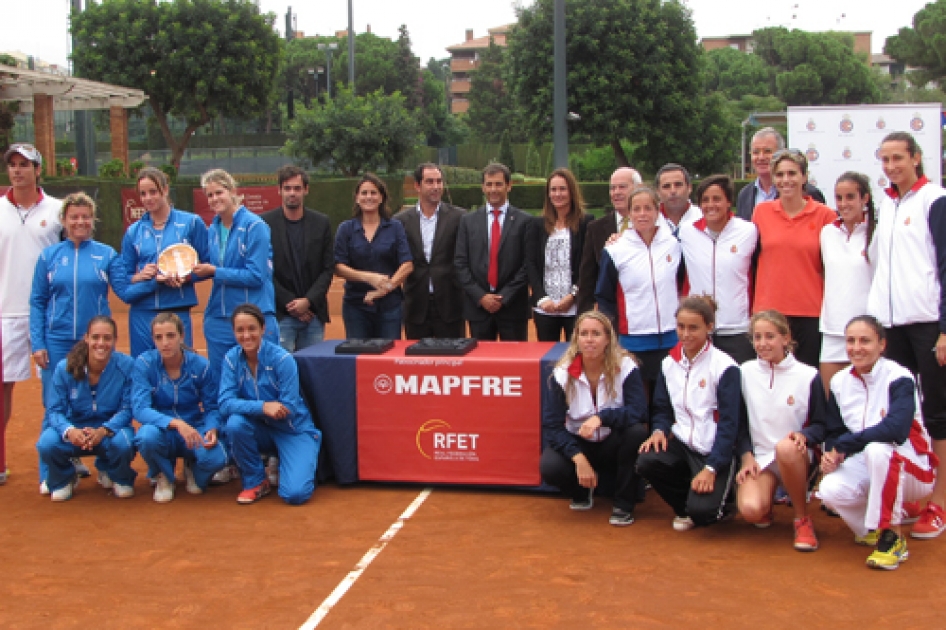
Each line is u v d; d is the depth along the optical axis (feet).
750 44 329.52
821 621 13.00
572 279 23.12
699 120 115.24
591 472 17.60
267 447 20.57
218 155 149.79
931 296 16.63
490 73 261.24
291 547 16.53
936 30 192.65
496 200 23.82
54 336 20.80
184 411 20.48
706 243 19.19
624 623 13.05
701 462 17.13
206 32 110.01
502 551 16.16
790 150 18.78
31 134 123.75
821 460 16.25
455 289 24.71
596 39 108.47
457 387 19.77
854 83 208.33
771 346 16.65
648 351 19.47
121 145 99.25
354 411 20.34
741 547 16.29
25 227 21.30
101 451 19.85
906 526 17.28
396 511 18.71
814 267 18.62
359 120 100.89
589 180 151.23
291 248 23.11
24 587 14.84
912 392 15.61
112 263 21.36
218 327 21.15
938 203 16.47
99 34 109.60
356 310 24.07
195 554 16.24
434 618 13.35
